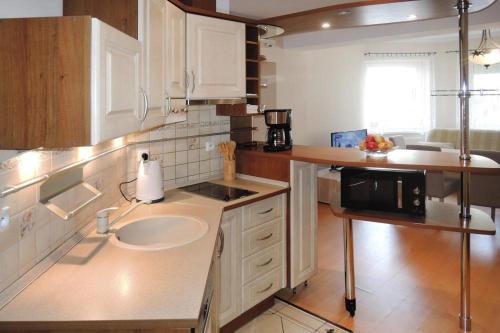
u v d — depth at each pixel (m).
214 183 2.92
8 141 1.14
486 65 5.57
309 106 5.96
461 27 2.38
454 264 3.54
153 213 2.12
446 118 7.57
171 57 2.11
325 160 2.51
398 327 2.56
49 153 1.41
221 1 3.02
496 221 4.88
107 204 2.07
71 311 1.13
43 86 1.11
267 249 2.67
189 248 1.62
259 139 4.71
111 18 1.61
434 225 2.25
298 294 3.01
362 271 3.42
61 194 1.53
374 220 2.40
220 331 2.38
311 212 3.02
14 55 1.12
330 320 2.66
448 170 2.18
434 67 7.51
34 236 1.33
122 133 1.33
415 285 3.14
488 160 2.35
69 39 1.10
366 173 2.46
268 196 2.61
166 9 2.01
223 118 3.13
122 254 1.55
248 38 2.88
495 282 3.17
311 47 5.15
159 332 1.10
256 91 2.95
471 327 2.54
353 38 4.78
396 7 2.96
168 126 2.68
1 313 1.11
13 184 1.20
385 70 7.45
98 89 1.11
